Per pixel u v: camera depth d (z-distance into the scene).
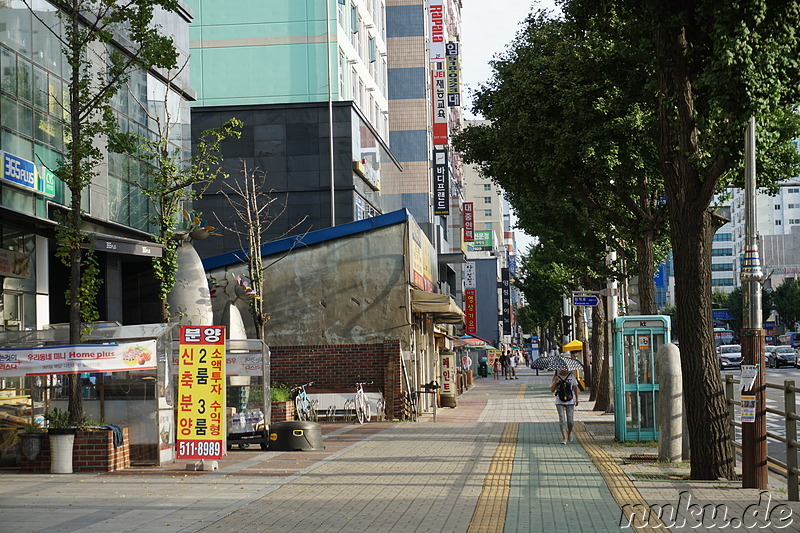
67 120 21.92
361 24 45.72
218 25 38.91
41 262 22.70
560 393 19.52
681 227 13.28
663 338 19.08
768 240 106.50
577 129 20.47
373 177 41.09
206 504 11.56
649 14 12.95
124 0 22.41
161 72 27.27
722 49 11.62
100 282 15.98
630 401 19.17
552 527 9.70
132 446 15.82
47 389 16.16
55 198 21.27
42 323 22.64
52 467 14.92
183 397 15.06
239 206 36.50
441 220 62.62
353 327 27.23
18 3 19.89
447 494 12.22
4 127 19.12
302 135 36.62
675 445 15.45
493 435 21.50
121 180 24.48
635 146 19.98
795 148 18.98
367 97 47.03
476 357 78.06
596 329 36.72
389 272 27.25
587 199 22.84
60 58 21.75
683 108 13.19
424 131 57.62
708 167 13.18
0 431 15.26
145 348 15.58
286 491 12.70
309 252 27.59
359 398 26.12
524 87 21.28
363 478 13.97
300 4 38.72
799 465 14.65
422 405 30.33
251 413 19.34
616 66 19.80
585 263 33.78
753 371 12.27
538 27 23.88
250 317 27.73
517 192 24.36
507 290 105.62
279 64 38.66
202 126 36.84
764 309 108.19
